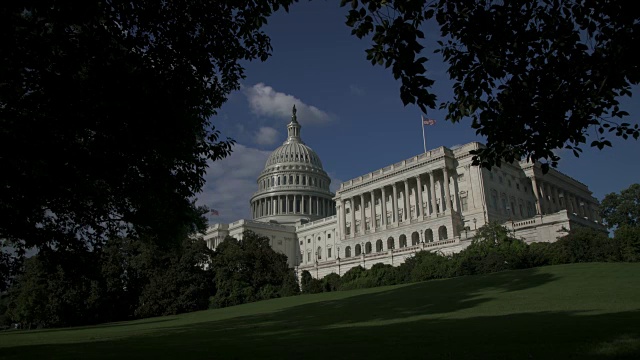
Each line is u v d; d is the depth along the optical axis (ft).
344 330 77.51
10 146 49.83
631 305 82.23
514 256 174.60
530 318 73.87
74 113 52.60
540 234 210.59
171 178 64.69
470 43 46.55
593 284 115.34
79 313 218.79
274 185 545.85
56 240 68.13
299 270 297.53
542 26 49.42
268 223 455.22
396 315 100.32
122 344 77.15
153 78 54.24
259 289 249.96
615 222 297.12
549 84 47.88
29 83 50.39
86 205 69.00
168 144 59.82
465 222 285.43
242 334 85.56
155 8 53.47
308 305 160.76
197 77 63.05
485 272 177.88
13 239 65.98
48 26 50.01
